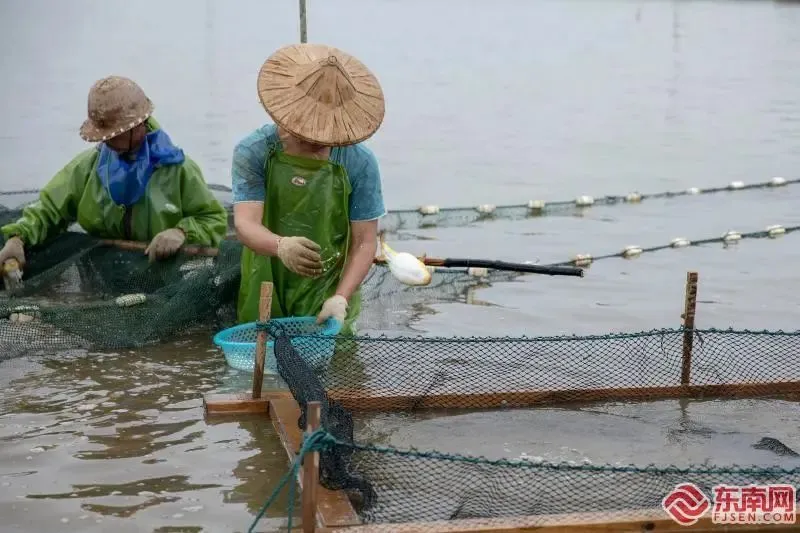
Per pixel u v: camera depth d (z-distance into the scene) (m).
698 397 5.80
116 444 5.02
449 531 4.05
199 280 6.89
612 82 21.70
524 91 20.12
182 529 4.18
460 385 5.79
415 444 5.07
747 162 13.85
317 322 6.07
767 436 5.23
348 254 6.43
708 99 19.67
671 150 14.70
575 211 10.81
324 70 5.89
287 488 4.55
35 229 7.56
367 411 5.53
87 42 24.00
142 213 7.47
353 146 6.34
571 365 6.11
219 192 9.45
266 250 6.00
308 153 6.21
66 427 5.21
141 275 7.30
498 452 4.99
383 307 7.42
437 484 4.55
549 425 5.36
